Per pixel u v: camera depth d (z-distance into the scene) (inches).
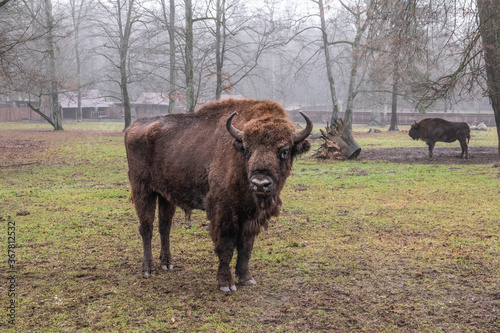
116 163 748.6
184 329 169.6
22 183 541.3
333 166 698.8
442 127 770.2
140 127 247.4
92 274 229.9
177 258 256.2
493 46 682.2
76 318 178.2
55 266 241.3
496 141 1181.1
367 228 317.4
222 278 207.0
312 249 269.0
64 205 399.9
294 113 2615.7
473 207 376.2
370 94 1834.4
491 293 199.3
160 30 1135.0
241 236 209.2
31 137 1355.8
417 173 588.4
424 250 263.6
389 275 224.4
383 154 880.3
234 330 168.6
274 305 190.9
